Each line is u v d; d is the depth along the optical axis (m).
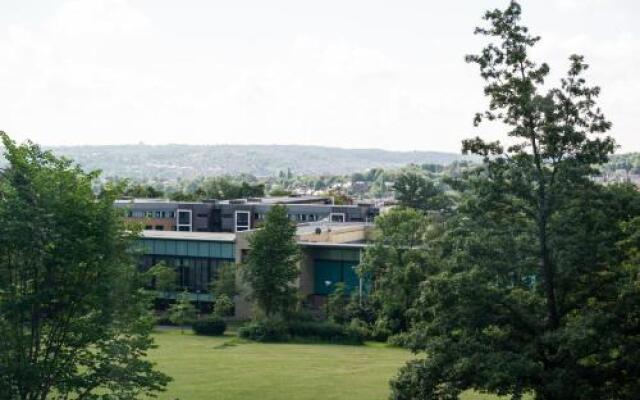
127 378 28.72
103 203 29.69
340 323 77.12
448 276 31.81
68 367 28.89
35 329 28.58
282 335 72.44
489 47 31.80
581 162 31.14
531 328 31.22
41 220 27.64
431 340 31.56
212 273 94.56
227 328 81.81
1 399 27.22
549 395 29.36
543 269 31.48
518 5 31.52
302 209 148.00
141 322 30.33
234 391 47.44
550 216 32.12
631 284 29.86
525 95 30.92
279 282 75.38
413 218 74.56
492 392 29.75
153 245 95.88
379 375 53.22
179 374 52.72
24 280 28.77
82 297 28.86
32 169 29.22
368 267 74.75
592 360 30.06
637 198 31.73
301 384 49.75
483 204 32.06
